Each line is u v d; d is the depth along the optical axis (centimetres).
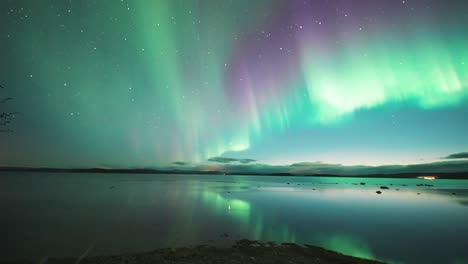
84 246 1493
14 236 1717
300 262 1193
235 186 9369
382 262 1278
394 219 2592
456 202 4181
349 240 1761
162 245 1530
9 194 4600
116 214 2669
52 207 3103
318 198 4753
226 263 1139
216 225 2167
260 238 1750
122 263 1134
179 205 3488
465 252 1516
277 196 5153
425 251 1534
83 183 8712
